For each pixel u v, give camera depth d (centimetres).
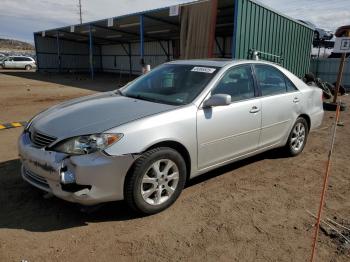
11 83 2027
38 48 3334
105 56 3884
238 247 296
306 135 562
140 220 333
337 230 326
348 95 1555
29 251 280
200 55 1336
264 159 534
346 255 288
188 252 287
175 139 344
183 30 1405
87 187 306
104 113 348
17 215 335
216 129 387
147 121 328
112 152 304
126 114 341
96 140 304
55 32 3038
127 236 306
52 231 310
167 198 354
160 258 277
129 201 326
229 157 419
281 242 305
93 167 299
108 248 288
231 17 1852
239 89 430
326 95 1276
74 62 3678
